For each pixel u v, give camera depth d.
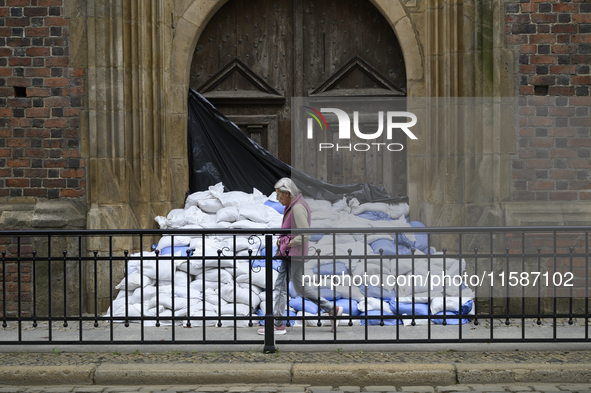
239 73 7.11
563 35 6.15
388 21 6.81
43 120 6.27
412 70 6.73
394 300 5.54
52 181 6.28
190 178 7.04
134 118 6.42
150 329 5.33
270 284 4.54
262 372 4.07
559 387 3.93
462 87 6.34
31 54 6.25
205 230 4.55
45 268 6.16
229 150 7.02
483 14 6.16
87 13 6.23
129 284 5.75
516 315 4.51
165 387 4.00
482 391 3.87
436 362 4.21
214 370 4.09
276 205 6.60
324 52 7.04
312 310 5.42
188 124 7.00
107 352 4.58
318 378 4.05
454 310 5.46
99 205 6.25
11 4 6.23
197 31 6.84
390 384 4.04
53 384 4.11
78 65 6.26
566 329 5.23
